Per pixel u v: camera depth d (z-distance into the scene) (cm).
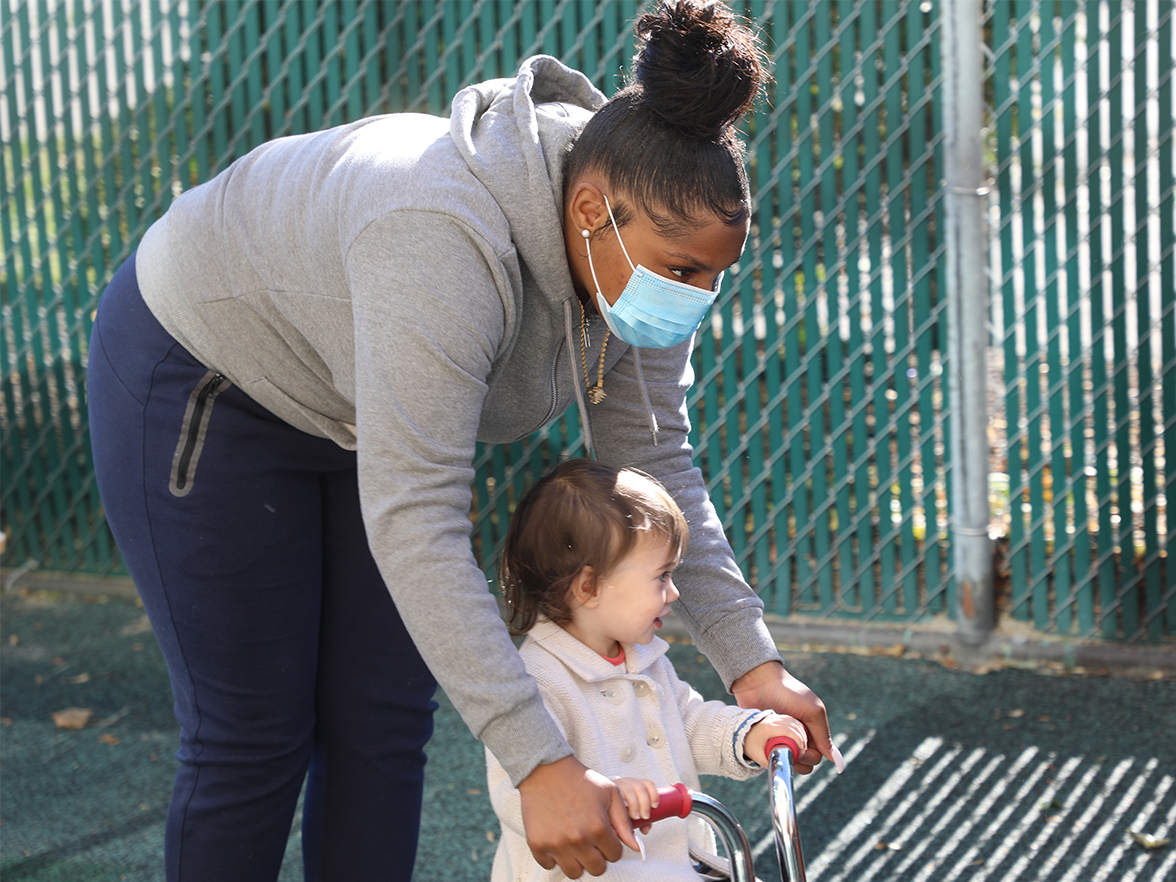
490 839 298
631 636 190
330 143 186
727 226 165
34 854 296
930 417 380
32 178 444
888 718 349
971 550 377
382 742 217
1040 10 355
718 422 399
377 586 215
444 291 158
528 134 171
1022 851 284
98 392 205
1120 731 335
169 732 359
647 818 157
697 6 161
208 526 195
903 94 370
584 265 174
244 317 190
